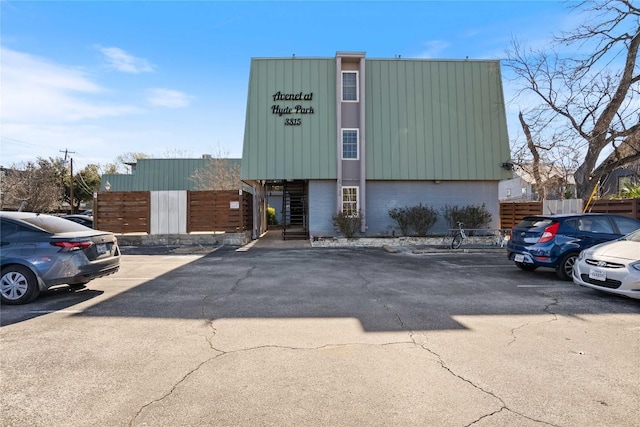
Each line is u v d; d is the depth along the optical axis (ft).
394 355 13.93
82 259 22.08
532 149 67.26
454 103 63.10
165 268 34.09
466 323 17.72
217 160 116.47
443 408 10.32
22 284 21.06
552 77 58.75
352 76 62.08
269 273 31.42
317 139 60.54
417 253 45.24
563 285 26.40
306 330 16.74
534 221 30.48
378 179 60.54
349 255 43.70
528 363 13.23
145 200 56.03
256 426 9.50
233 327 17.15
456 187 62.64
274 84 61.31
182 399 10.78
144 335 16.07
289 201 88.53
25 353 14.08
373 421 9.71
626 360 13.48
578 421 9.68
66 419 9.75
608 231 28.58
